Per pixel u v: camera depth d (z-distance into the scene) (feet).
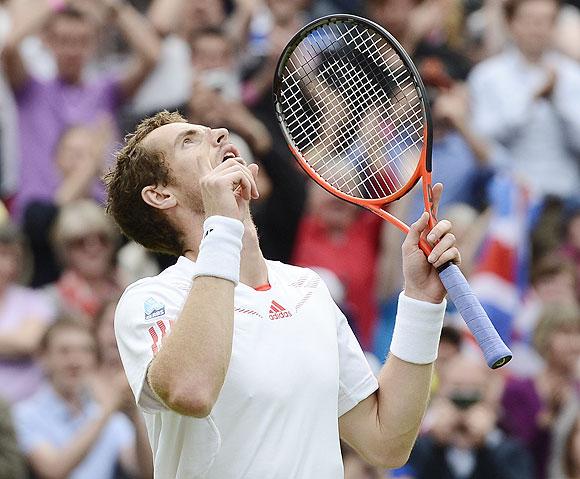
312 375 54.39
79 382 102.17
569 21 147.13
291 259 122.01
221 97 122.42
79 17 128.36
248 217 55.98
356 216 122.52
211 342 51.24
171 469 54.49
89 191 123.75
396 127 64.95
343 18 59.57
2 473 92.84
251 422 53.42
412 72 58.29
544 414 110.63
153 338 53.78
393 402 57.36
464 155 129.70
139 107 131.03
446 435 99.96
